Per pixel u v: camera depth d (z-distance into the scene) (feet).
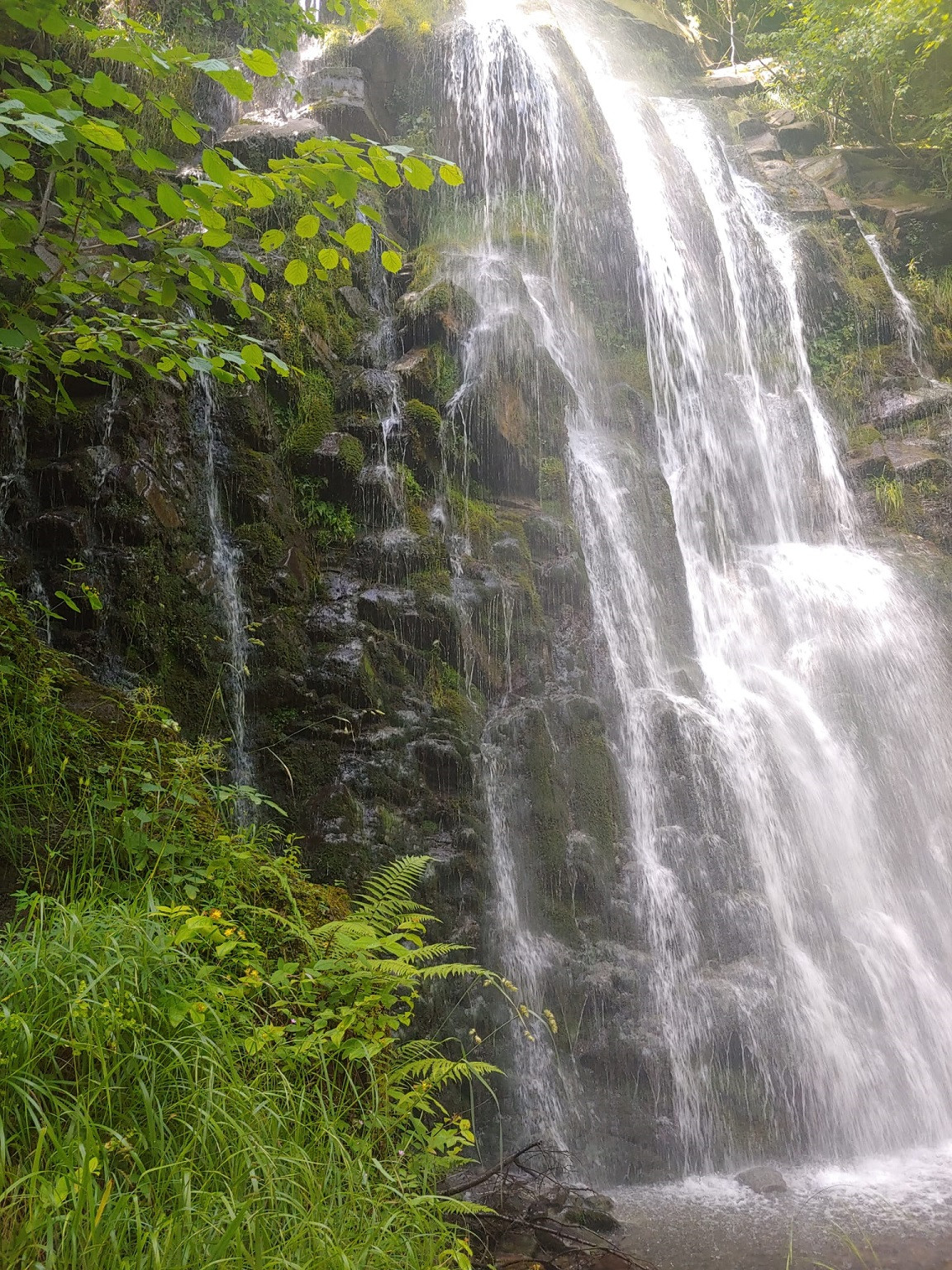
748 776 31.22
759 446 46.24
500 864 25.32
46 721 15.24
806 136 65.67
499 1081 22.33
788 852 30.91
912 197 61.11
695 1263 17.34
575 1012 24.56
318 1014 12.53
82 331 15.31
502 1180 17.44
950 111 61.52
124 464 23.59
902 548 44.98
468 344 33.45
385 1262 10.02
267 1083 11.32
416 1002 21.17
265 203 13.83
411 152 13.65
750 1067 25.14
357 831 22.93
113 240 14.38
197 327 15.67
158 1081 10.32
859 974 29.04
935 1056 28.37
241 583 25.58
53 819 14.39
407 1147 13.41
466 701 27.07
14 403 23.30
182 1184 9.29
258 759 23.89
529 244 41.93
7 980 10.18
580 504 34.45
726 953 27.55
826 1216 19.61
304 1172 10.20
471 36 45.39
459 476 31.63
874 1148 25.08
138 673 22.56
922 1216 19.54
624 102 54.13
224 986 12.08
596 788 28.09
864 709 36.86
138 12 40.75
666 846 28.63
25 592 21.90
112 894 13.01
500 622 29.12
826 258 54.03
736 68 70.64
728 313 49.80
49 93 12.12
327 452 28.60
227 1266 8.82
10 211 13.03
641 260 45.91
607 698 30.76
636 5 68.49
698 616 37.99
